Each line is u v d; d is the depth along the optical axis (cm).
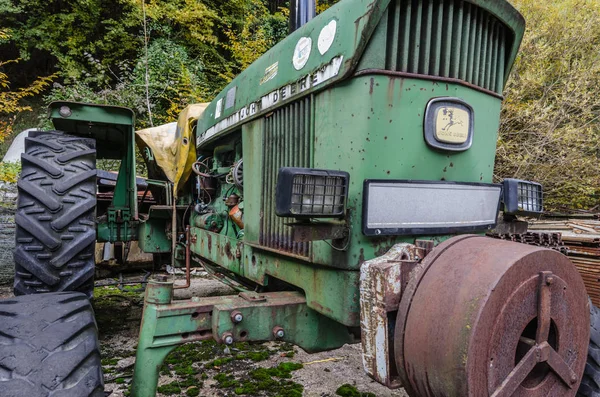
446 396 104
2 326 121
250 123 193
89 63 1020
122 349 258
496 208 158
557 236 297
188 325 145
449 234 146
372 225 127
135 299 363
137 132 314
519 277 107
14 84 1285
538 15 684
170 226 295
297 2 211
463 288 105
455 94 141
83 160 215
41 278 188
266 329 149
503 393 104
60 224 193
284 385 218
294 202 118
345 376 230
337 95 138
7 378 107
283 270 169
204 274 447
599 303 295
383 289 117
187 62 958
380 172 130
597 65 651
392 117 131
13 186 629
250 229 191
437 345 105
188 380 219
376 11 124
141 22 999
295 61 158
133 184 283
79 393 110
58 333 121
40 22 1086
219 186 258
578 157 622
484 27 149
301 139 156
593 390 148
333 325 162
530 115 632
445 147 139
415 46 133
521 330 108
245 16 1072
